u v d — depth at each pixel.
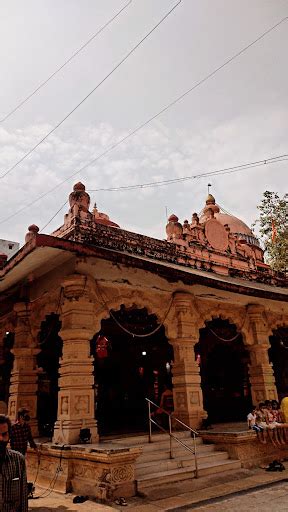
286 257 19.00
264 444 9.81
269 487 7.35
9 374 12.82
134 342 13.98
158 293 10.55
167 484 7.41
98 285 9.18
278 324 13.56
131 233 11.28
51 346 12.73
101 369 13.36
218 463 8.55
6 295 11.69
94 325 8.88
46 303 10.04
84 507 6.33
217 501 6.55
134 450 6.94
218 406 14.78
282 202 20.23
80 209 10.34
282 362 15.93
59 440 7.96
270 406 10.68
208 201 17.28
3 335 12.12
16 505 3.29
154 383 14.16
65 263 9.16
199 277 9.19
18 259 8.29
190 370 10.48
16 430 7.47
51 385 12.55
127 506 6.34
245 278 14.04
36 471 8.38
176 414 10.30
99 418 12.80
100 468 6.88
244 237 20.30
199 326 11.25
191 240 13.38
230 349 15.80
